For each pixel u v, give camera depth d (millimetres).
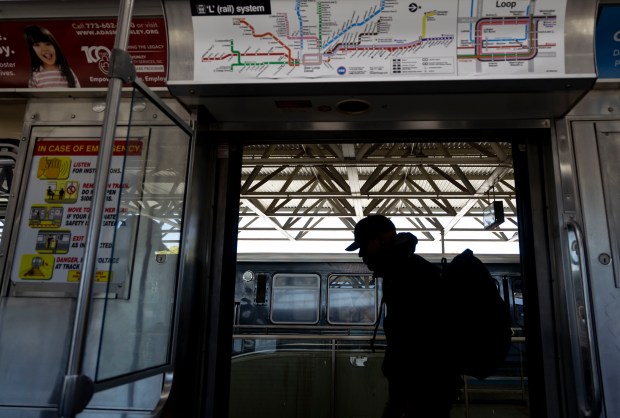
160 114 2496
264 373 5352
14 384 2342
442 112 2539
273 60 2207
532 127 2588
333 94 2316
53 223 2506
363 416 5258
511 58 2139
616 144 2484
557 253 2477
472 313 2145
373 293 8562
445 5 2125
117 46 1676
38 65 2627
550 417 2381
